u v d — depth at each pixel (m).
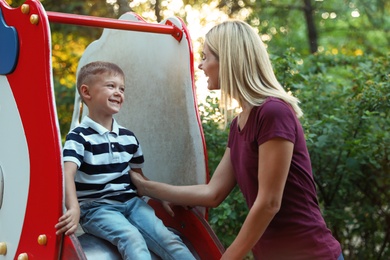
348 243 4.29
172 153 3.01
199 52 6.09
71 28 6.96
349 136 4.05
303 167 2.32
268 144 2.21
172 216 2.89
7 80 2.53
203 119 3.85
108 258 2.51
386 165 4.03
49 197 2.35
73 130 2.62
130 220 2.64
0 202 2.60
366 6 7.79
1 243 2.58
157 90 3.06
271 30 7.79
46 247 2.36
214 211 3.69
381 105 3.92
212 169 3.85
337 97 4.19
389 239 4.25
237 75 2.34
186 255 2.55
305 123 3.81
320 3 8.08
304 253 2.31
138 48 3.14
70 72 7.05
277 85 2.36
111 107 2.68
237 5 7.50
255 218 2.23
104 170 2.63
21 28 2.44
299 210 2.32
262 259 2.42
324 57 4.74
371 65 4.38
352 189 4.17
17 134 2.50
